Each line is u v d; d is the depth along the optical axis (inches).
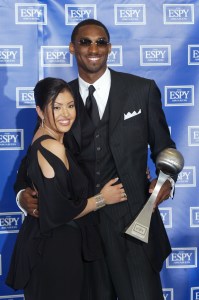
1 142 143.3
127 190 113.3
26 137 143.6
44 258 105.9
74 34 117.2
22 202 111.2
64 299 106.0
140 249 115.1
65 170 104.1
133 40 143.2
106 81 116.3
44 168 103.6
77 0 141.6
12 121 143.0
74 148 115.5
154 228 116.9
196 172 146.8
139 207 114.0
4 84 142.0
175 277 148.3
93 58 113.7
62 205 103.9
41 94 106.4
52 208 103.8
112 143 113.0
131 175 113.4
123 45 143.2
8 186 144.3
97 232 113.6
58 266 105.8
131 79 117.0
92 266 117.4
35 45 141.8
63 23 141.8
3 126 142.9
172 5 143.0
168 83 144.8
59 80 106.6
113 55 143.4
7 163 143.9
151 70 144.3
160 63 144.2
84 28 114.3
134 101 114.8
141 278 114.9
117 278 115.8
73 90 118.0
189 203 147.1
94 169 114.5
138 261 114.9
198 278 148.5
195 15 143.7
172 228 147.6
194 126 146.1
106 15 142.2
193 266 148.3
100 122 114.6
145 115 115.3
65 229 107.6
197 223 147.7
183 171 146.6
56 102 105.4
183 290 147.9
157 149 115.7
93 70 114.3
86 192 109.5
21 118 143.2
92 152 114.4
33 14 141.2
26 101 142.9
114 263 115.2
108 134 114.0
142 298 114.5
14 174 144.2
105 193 110.7
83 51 114.0
